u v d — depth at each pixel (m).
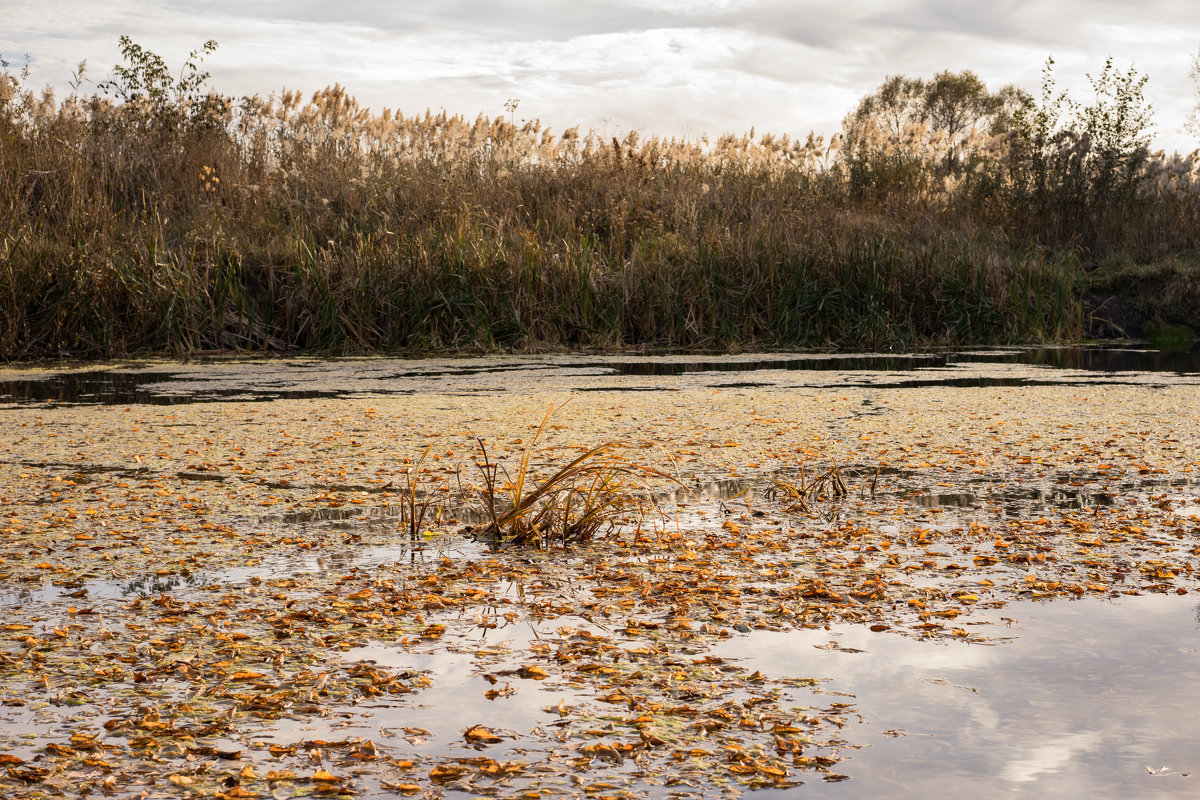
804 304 11.91
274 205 12.89
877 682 2.31
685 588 3.01
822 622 2.74
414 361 9.98
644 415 6.29
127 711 2.15
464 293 11.15
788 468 4.79
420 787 1.83
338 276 11.06
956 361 10.30
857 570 3.20
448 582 3.08
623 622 2.74
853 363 9.98
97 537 3.56
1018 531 3.66
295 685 2.30
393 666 2.42
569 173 14.70
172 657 2.45
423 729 2.07
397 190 13.41
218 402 6.93
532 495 3.63
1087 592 2.98
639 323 11.74
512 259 11.51
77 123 13.41
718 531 3.71
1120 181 16.08
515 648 2.54
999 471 4.73
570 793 1.81
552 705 2.19
